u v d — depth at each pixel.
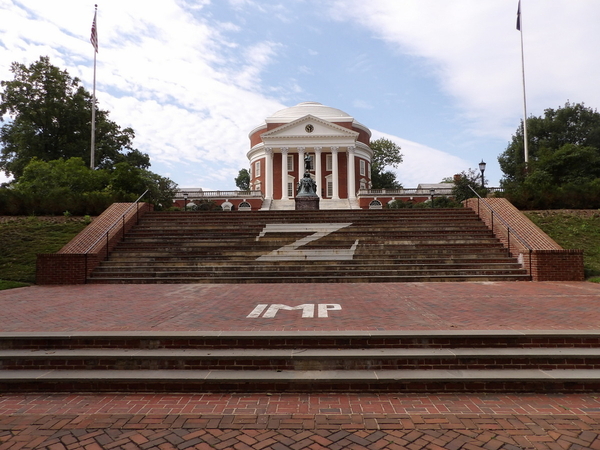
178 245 14.91
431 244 14.48
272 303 8.13
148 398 4.51
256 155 60.53
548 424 3.81
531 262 12.10
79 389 4.73
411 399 4.42
